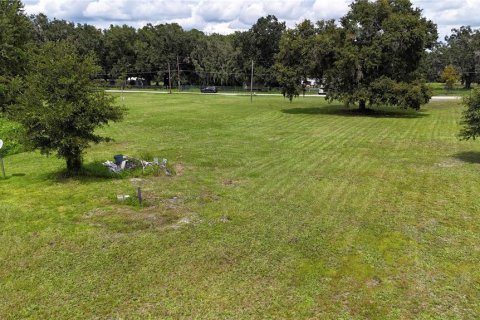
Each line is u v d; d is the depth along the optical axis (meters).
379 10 34.84
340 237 10.06
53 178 14.98
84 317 6.98
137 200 12.39
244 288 7.81
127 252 9.24
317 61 36.59
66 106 13.82
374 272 8.42
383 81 34.12
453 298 7.52
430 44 35.31
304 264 8.73
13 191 13.57
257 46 81.75
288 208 12.07
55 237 10.03
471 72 79.56
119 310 7.16
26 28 31.78
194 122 30.39
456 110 39.34
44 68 14.27
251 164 17.45
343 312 7.11
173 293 7.65
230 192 13.56
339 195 13.33
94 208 11.99
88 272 8.41
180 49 86.38
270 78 80.25
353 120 32.31
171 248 9.44
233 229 10.50
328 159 18.45
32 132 14.24
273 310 7.15
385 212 11.81
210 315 7.01
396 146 21.53
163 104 45.53
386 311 7.13
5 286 7.92
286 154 19.48
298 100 52.62
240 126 28.62
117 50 87.00
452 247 9.56
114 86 86.25
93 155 19.00
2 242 9.79
